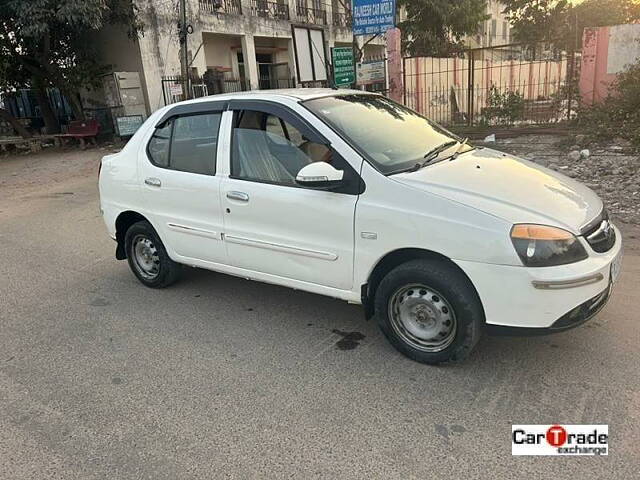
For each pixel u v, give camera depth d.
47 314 4.47
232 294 4.68
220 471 2.52
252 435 2.77
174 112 4.36
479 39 40.38
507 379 3.13
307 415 2.91
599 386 3.01
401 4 24.94
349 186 3.32
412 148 3.68
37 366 3.60
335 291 3.54
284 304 4.41
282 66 24.92
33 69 17.31
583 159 8.84
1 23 15.42
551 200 3.11
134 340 3.91
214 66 22.12
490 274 2.89
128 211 4.75
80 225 7.49
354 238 3.32
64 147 17.80
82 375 3.45
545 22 24.95
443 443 2.63
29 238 6.97
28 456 2.68
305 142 3.56
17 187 11.40
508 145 10.71
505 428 2.71
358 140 3.48
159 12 18.38
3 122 21.06
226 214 3.96
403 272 3.19
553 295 2.81
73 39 17.34
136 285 5.04
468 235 2.92
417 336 3.32
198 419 2.92
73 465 2.60
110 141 18.30
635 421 2.70
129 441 2.77
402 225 3.11
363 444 2.66
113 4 16.00
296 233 3.59
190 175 4.17
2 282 5.33
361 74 11.81
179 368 3.48
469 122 13.53
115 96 17.89
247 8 21.86
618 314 3.80
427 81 14.98
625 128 9.98
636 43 11.34
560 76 15.57
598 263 2.91
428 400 2.98
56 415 3.02
